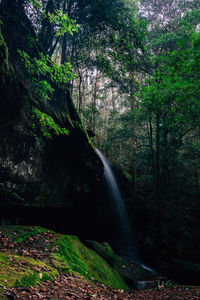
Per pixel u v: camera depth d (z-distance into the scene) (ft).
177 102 31.35
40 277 9.71
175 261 39.09
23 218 25.49
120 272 25.20
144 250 44.52
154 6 52.75
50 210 29.30
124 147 60.80
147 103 35.09
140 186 62.03
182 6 50.44
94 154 37.50
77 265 14.69
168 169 62.49
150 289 21.25
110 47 44.68
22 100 24.35
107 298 11.16
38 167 26.84
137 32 40.29
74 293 9.80
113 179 48.14
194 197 58.85
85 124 65.00
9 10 24.31
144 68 50.75
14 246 13.05
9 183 22.74
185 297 15.75
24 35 25.98
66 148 32.24
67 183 32.12
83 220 38.14
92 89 70.44
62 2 36.70
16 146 23.67
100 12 38.45
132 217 51.57
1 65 20.80
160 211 46.19
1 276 8.27
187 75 30.09
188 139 58.39
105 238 44.55
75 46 45.52
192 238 44.39
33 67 20.76
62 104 32.68
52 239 16.34
